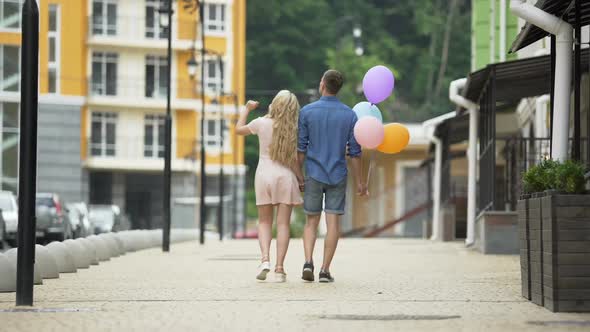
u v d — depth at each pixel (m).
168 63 35.50
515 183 29.41
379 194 78.00
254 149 103.00
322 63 106.38
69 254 20.27
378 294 14.42
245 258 26.47
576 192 11.73
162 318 11.57
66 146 78.94
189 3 53.12
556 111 15.69
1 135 60.69
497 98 29.89
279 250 16.73
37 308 12.67
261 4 104.25
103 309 12.56
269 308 12.57
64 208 46.81
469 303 13.10
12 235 39.78
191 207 83.88
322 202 16.55
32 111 12.84
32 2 12.84
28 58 12.80
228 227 83.94
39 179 78.62
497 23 42.06
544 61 25.03
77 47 79.25
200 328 10.66
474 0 51.66
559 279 11.70
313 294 14.44
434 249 33.03
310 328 10.62
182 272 20.11
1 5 59.38
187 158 83.56
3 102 60.66
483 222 28.45
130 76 82.94
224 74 87.38
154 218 84.19
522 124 43.44
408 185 78.06
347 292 14.76
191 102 84.12
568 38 15.64
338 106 16.41
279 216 16.73
